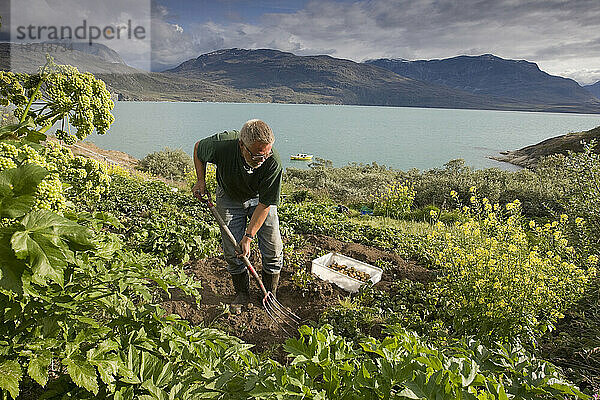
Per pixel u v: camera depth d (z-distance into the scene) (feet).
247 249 13.14
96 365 5.96
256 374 6.63
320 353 6.86
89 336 6.22
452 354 8.61
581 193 22.94
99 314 9.77
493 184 57.00
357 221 33.12
